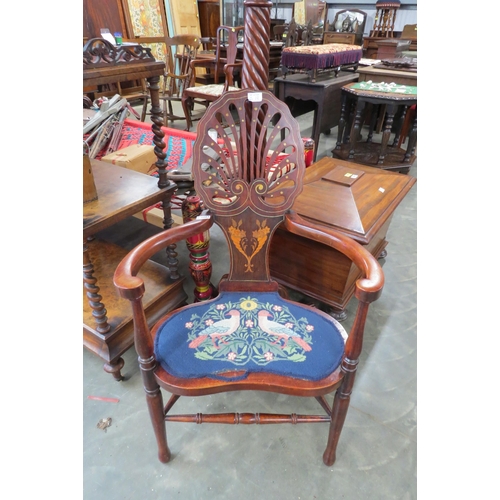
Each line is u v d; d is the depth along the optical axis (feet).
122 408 3.89
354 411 3.87
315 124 9.63
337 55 9.70
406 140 11.13
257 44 3.38
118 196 3.91
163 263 6.07
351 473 3.34
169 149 7.30
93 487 3.22
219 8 16.88
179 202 6.54
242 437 3.63
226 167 3.24
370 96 8.22
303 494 3.19
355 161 9.21
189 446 3.54
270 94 3.08
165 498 3.16
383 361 4.45
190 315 3.18
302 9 17.85
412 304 5.34
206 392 2.65
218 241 6.84
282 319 3.14
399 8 17.11
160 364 2.76
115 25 13.07
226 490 3.21
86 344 4.03
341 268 4.31
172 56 15.01
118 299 4.34
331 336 2.96
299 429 3.71
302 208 4.37
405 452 3.51
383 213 4.35
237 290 3.58
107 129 7.75
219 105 3.08
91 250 5.27
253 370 2.69
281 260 4.86
